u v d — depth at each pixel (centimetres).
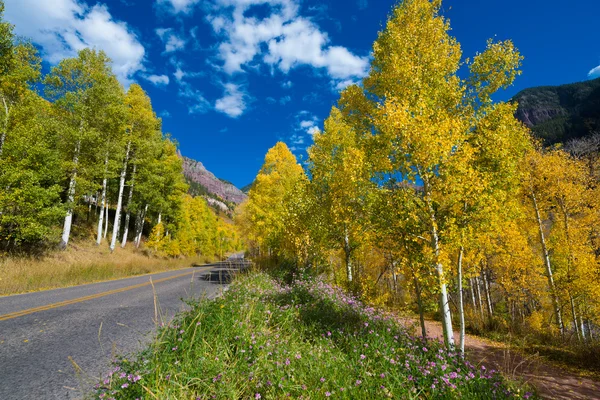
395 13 932
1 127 1295
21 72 1415
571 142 1903
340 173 1054
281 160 2153
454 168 653
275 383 313
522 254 1434
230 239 6209
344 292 1046
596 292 1270
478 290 1872
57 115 1706
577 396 636
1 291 910
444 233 632
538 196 1457
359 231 935
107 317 643
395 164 711
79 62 1781
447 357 467
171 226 3272
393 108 691
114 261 1884
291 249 1454
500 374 455
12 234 1273
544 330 1369
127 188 3036
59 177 1588
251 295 715
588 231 1429
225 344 383
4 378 352
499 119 755
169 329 415
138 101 2378
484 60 818
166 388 279
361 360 407
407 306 1460
